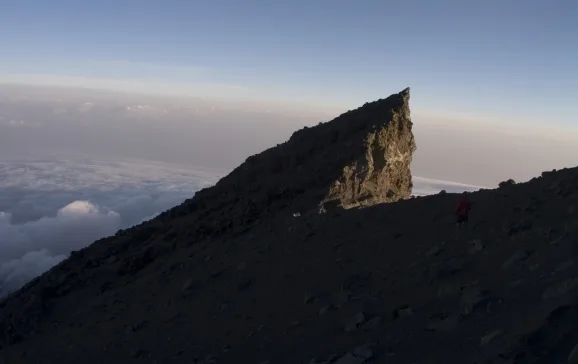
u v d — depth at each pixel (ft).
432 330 33.86
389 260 54.54
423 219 68.64
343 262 57.82
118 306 75.00
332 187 92.43
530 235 47.47
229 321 51.55
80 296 92.22
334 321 42.09
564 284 31.32
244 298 56.90
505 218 57.62
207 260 78.79
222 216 100.99
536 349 26.09
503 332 28.89
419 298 40.93
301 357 37.19
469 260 45.80
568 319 27.61
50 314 87.97
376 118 108.27
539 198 61.82
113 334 61.52
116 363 50.72
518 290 34.96
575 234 42.42
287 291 54.39
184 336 51.57
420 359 30.30
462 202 59.06
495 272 40.78
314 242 69.41
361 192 95.71
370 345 33.76
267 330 45.16
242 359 40.37
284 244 73.10
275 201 98.32
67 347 64.03
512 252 44.24
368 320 39.37
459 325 32.83
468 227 57.98
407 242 59.62
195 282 68.23
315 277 55.88
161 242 102.12
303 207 90.12
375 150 102.06
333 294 48.78
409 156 110.83
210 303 59.47
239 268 68.13
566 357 25.21
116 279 95.35
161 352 49.21
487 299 34.58
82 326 72.59
